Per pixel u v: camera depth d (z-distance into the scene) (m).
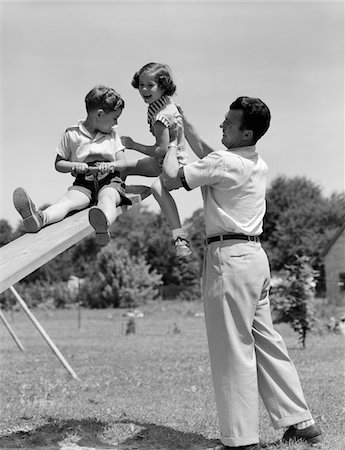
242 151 6.01
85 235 5.84
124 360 14.91
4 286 4.92
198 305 45.59
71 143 6.66
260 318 6.08
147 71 6.13
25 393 9.80
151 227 67.06
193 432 6.91
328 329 23.14
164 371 12.51
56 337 23.95
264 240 69.81
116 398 9.20
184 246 5.91
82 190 6.48
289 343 19.22
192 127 6.42
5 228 58.88
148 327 29.75
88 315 41.09
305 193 70.94
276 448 6.05
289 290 17.84
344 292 50.72
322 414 7.79
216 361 5.89
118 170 6.45
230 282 5.84
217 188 5.91
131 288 48.88
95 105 6.57
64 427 7.03
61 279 62.16
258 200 6.00
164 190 5.98
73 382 11.10
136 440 6.61
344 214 67.88
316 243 64.75
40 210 6.02
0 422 7.39
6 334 26.02
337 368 12.71
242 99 5.98
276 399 6.05
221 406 5.86
